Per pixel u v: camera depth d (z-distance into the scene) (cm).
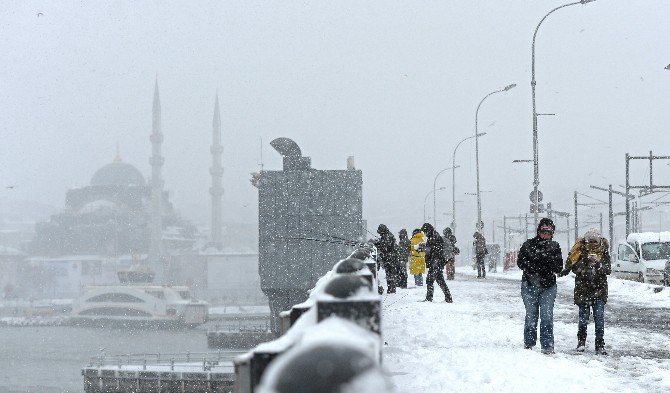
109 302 19562
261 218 6431
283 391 182
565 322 1714
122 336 17550
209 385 8194
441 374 956
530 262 1230
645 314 1917
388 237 2680
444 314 1855
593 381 929
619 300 2398
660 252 3891
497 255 5516
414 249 3238
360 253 1195
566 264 1260
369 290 353
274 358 306
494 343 1312
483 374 953
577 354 1209
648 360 1138
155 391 8369
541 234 1233
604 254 1238
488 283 3484
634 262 3956
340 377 183
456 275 4725
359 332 281
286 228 6431
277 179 6462
